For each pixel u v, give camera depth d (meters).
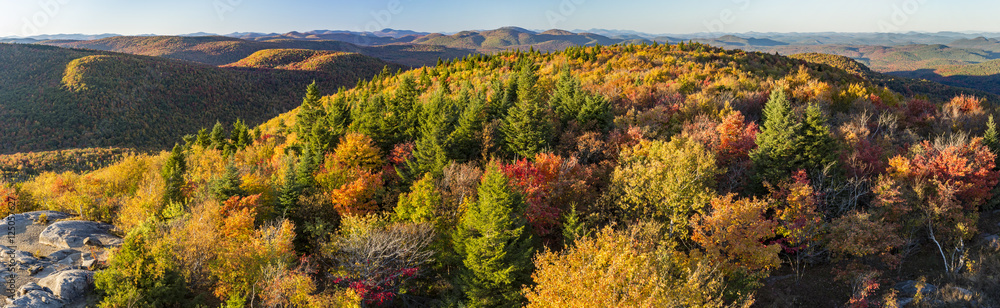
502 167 38.25
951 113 57.62
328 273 30.52
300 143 61.16
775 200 33.69
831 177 36.66
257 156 65.75
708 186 35.47
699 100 54.81
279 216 37.28
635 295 19.50
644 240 27.05
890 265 29.22
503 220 27.64
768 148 39.28
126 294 22.56
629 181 33.72
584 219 34.16
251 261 26.34
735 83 67.06
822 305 28.42
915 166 35.97
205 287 27.14
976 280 25.78
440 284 31.03
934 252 31.36
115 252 25.45
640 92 61.88
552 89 74.56
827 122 51.47
